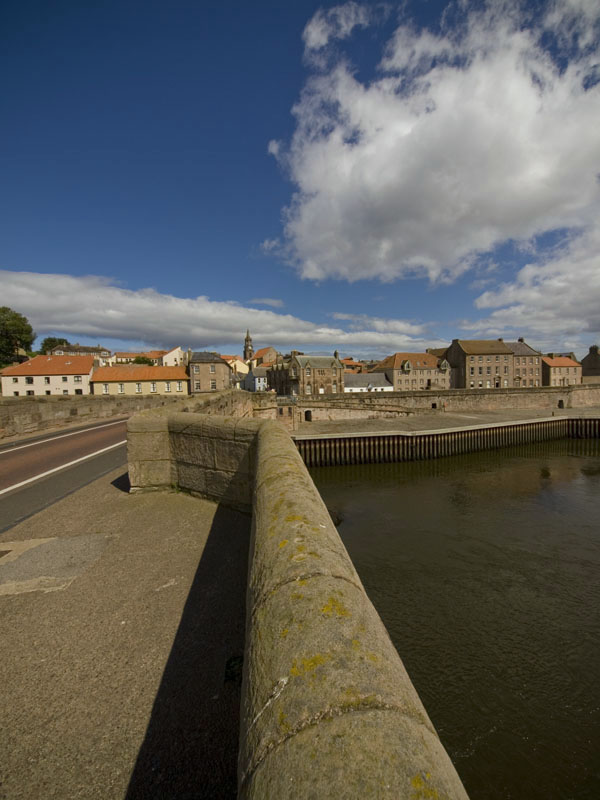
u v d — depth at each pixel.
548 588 10.85
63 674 2.12
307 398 38.31
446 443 31.12
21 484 6.55
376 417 40.88
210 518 4.68
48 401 15.30
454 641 8.70
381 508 18.30
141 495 5.68
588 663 7.93
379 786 0.66
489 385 82.00
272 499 2.44
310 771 0.73
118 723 1.80
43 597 2.92
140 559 3.57
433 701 7.09
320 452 28.25
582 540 14.24
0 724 1.80
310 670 1.04
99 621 2.62
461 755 6.08
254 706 1.04
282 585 1.49
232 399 16.11
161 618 2.65
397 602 10.27
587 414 44.12
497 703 7.01
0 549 3.82
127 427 5.71
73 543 3.95
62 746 1.68
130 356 101.62
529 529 15.41
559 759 5.97
